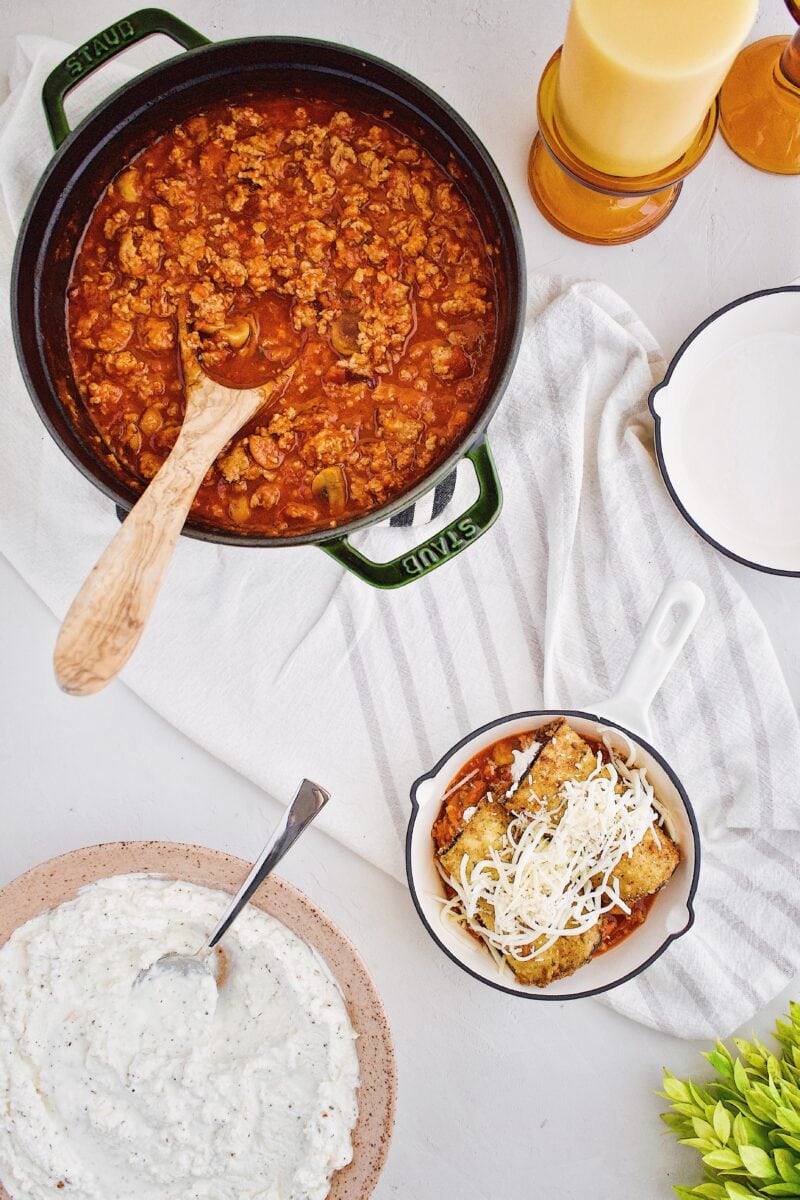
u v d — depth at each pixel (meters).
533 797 0.79
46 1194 0.79
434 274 0.77
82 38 0.85
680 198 0.85
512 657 0.85
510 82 0.85
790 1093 0.78
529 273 0.86
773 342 0.84
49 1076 0.80
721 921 0.84
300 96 0.78
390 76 0.75
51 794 0.85
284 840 0.78
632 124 0.74
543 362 0.84
